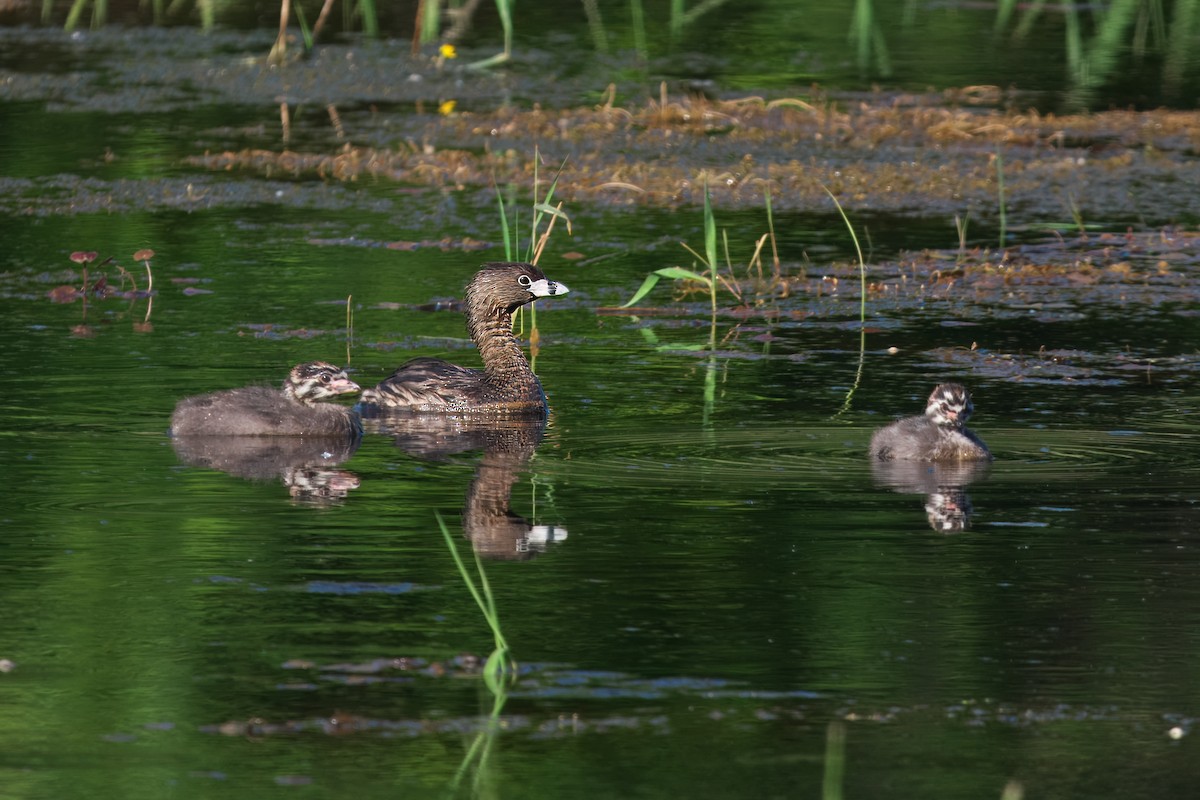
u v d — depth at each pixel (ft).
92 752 30.30
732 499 45.29
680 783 29.19
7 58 118.93
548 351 64.13
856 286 73.77
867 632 35.73
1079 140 100.17
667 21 131.54
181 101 108.37
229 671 33.65
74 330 65.10
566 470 48.49
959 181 91.86
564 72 115.85
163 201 86.58
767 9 135.54
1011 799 27.32
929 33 128.26
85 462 48.96
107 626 35.94
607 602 37.50
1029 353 62.75
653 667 33.94
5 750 30.30
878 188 90.84
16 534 42.04
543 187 90.22
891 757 30.25
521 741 30.76
